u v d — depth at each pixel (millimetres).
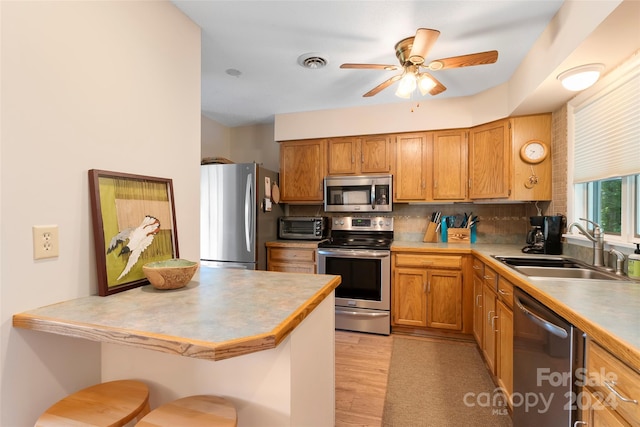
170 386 1095
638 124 1585
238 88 2781
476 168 2949
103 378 1184
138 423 875
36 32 987
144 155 1411
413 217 3508
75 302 1060
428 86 2014
